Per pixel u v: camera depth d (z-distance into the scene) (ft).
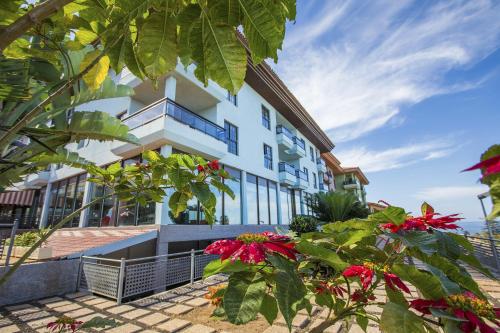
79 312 17.87
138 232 30.63
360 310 4.92
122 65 4.39
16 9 4.58
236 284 3.67
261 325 15.51
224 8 3.42
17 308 18.62
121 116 43.91
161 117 33.45
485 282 22.29
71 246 27.09
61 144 10.77
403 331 3.09
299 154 78.02
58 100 11.12
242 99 56.49
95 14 4.34
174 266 25.79
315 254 3.78
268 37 3.54
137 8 3.65
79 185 46.70
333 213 49.29
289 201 70.44
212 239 42.32
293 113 75.66
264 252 3.82
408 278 3.67
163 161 9.66
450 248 4.06
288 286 3.37
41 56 6.99
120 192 11.39
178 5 3.69
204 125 39.93
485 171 1.95
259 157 58.03
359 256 4.85
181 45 3.84
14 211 62.23
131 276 21.34
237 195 49.11
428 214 4.53
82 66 5.51
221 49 3.73
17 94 8.23
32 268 20.99
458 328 3.19
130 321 16.20
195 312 17.69
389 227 4.44
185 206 10.46
